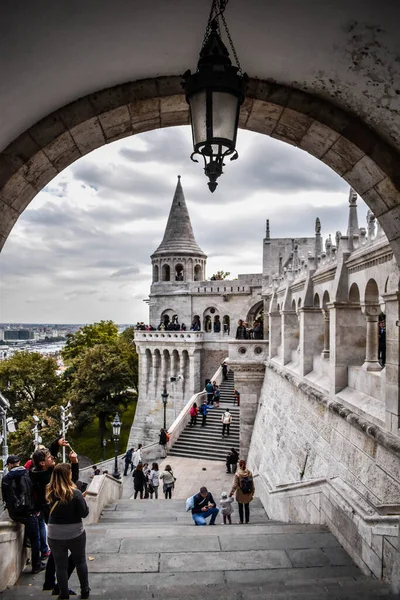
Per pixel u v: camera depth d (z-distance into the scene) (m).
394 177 6.08
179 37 5.29
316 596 6.16
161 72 5.96
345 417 11.19
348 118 6.07
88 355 50.66
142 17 4.86
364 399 10.80
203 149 4.62
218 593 6.44
